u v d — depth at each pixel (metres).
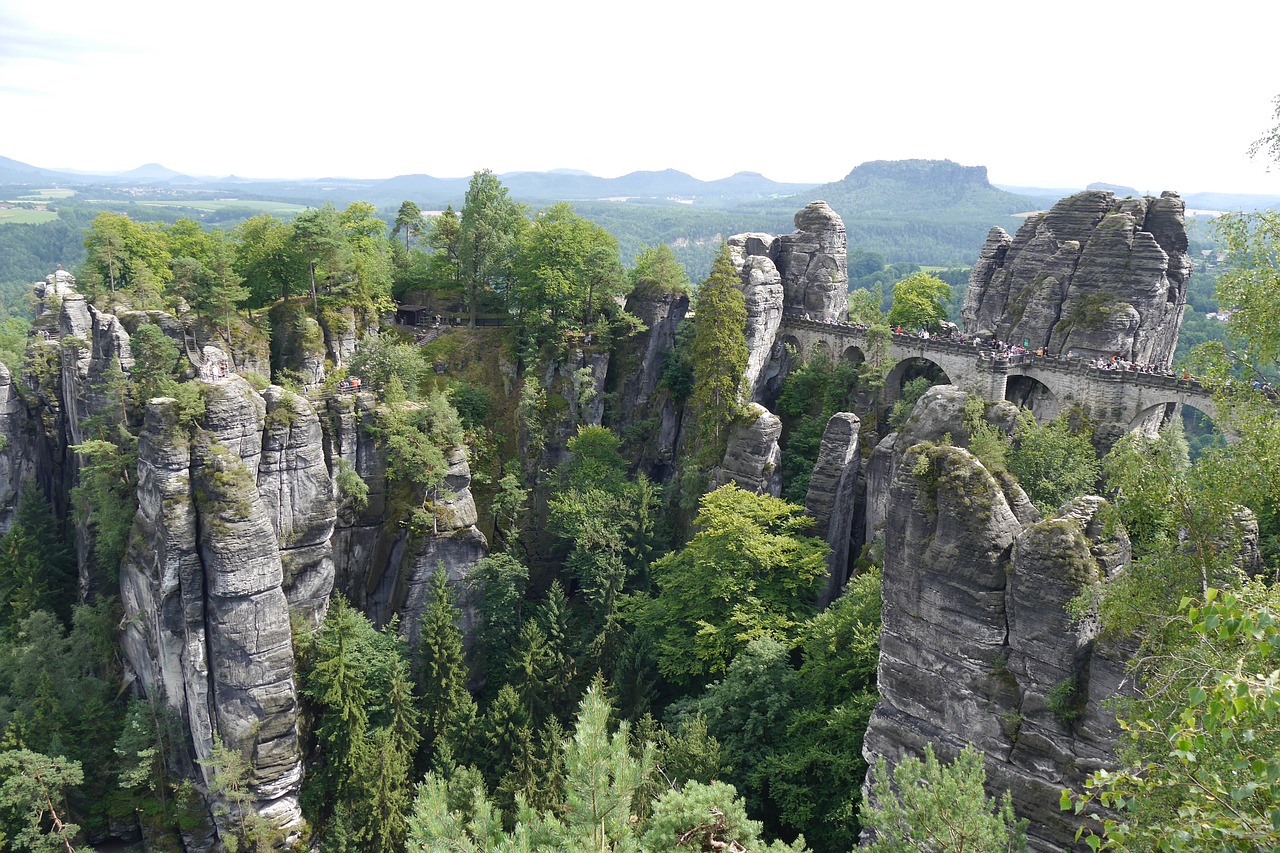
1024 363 78.38
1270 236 31.45
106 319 83.62
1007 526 39.78
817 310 101.00
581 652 73.19
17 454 92.62
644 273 109.38
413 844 31.48
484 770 64.38
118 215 102.38
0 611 83.56
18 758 63.00
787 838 52.88
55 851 62.69
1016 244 97.00
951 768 33.78
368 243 105.38
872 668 53.34
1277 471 30.47
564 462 92.81
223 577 63.22
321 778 68.69
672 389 97.75
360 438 78.88
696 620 68.00
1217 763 19.38
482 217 102.69
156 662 68.50
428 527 78.50
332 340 92.62
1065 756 37.03
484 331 102.69
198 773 67.50
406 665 68.62
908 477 42.53
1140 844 19.12
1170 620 27.58
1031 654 38.16
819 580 70.62
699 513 79.38
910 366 90.19
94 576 81.38
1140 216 85.19
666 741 55.69
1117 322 77.75
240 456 66.75
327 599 74.12
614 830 27.75
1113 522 36.28
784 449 91.25
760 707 58.25
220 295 85.19
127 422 77.56
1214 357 33.09
